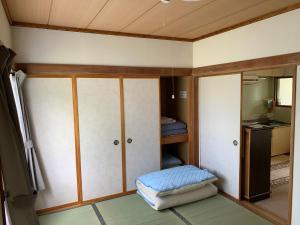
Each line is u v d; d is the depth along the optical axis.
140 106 3.48
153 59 3.59
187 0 2.14
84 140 3.16
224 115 3.38
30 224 1.73
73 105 3.07
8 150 1.50
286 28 2.45
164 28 3.14
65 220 2.83
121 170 3.42
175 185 3.09
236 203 3.20
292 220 2.51
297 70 2.36
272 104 5.59
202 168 3.90
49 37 2.92
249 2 2.26
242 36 2.97
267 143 3.34
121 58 3.35
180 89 4.17
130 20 2.76
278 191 3.66
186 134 4.01
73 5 2.27
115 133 3.34
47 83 2.93
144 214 2.93
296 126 2.41
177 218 2.83
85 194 3.22
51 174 3.02
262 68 2.73
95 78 3.17
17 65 2.76
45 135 2.96
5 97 1.51
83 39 3.10
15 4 2.21
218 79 3.44
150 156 3.62
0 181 1.46
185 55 3.84
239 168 3.19
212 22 2.91
